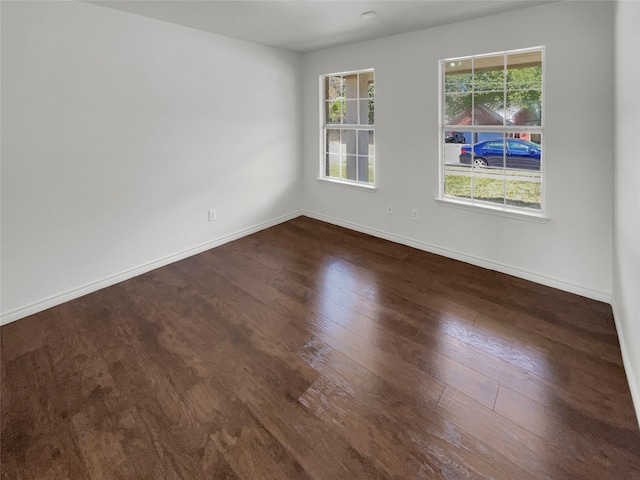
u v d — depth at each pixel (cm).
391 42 374
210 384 198
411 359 216
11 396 190
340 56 425
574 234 283
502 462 149
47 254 279
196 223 387
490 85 318
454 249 367
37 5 251
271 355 222
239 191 428
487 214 335
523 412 175
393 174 404
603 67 251
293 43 409
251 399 187
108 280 319
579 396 184
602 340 229
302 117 490
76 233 294
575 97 266
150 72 322
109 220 314
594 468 145
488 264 343
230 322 260
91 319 266
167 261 365
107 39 290
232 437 164
